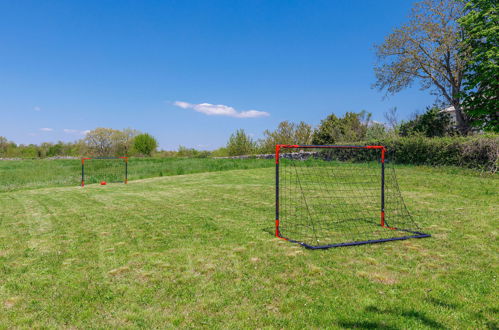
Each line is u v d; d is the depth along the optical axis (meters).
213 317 3.43
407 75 25.06
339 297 3.83
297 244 5.95
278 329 3.19
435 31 22.84
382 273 4.55
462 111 24.72
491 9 20.67
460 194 11.03
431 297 3.79
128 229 7.26
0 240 6.57
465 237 6.28
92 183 19.03
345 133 32.81
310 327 3.21
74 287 4.22
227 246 5.86
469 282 4.20
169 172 22.08
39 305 3.76
